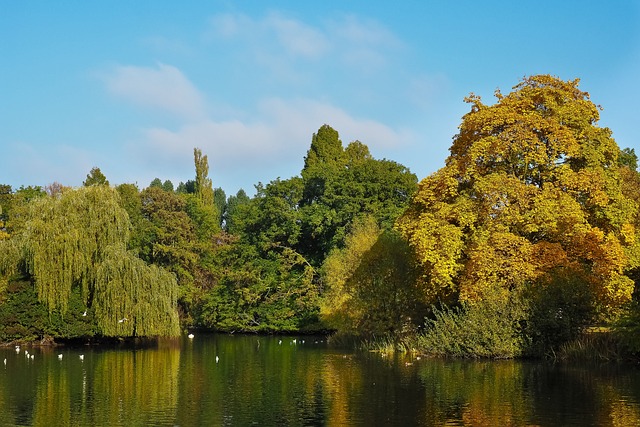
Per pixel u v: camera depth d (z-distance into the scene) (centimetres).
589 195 3631
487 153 3769
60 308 4772
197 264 7444
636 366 3172
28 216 5094
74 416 2059
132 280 4794
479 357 3659
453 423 1906
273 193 7150
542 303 3475
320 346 5003
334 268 5512
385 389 2542
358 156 9131
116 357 4078
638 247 3700
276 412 2102
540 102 3969
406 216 4172
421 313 4397
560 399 2269
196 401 2322
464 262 3784
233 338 6178
